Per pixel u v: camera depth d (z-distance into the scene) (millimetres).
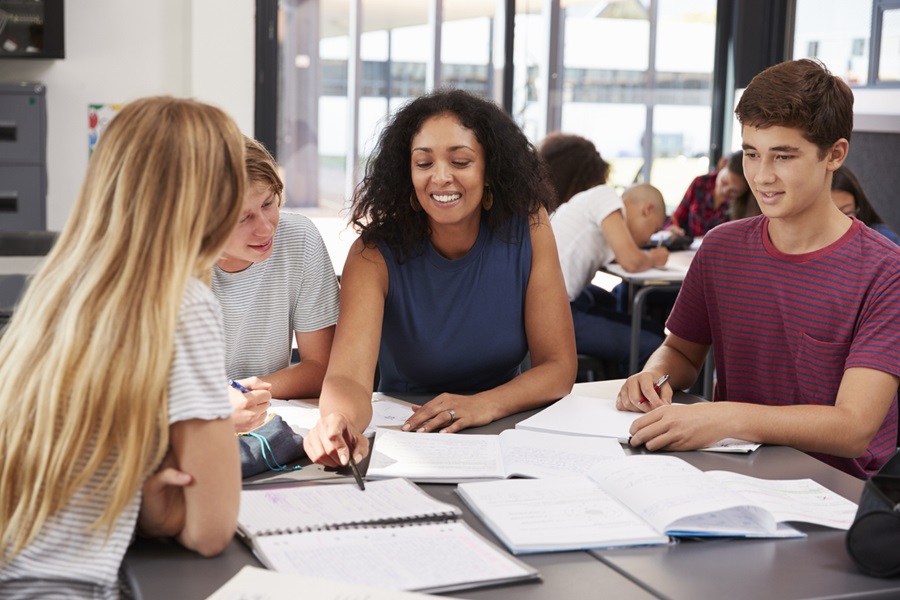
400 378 2074
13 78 4980
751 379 1958
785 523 1318
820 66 1720
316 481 1450
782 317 1870
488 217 2014
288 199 5605
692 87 6016
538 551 1206
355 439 1567
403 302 1995
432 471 1476
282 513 1275
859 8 4773
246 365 2086
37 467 1091
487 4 5703
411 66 5676
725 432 1631
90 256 1115
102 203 1119
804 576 1155
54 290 1115
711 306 2008
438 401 1780
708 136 6090
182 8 5145
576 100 5902
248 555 1180
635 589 1109
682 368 2049
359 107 5637
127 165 1112
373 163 1994
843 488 1475
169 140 1119
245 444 1495
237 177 1165
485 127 1901
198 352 1120
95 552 1107
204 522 1141
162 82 5164
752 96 1724
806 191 1731
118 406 1074
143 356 1072
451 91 1947
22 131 4801
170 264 1099
